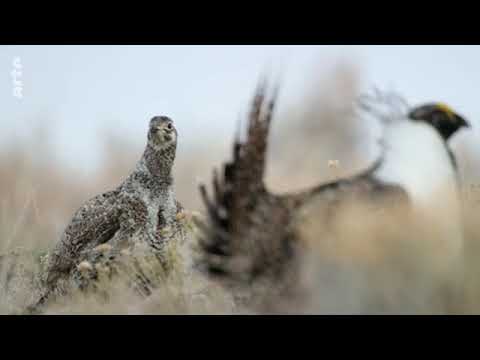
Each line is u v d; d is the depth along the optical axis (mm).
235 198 20438
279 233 20250
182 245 25641
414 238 19938
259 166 20359
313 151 38312
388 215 19891
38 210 35156
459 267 20359
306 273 20125
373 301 19984
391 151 20703
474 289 20266
